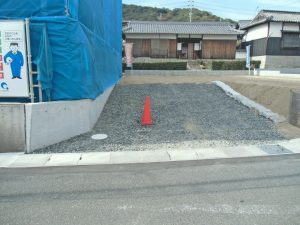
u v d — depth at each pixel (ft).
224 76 60.80
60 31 19.94
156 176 14.12
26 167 15.37
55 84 20.49
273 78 53.83
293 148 19.07
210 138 21.29
